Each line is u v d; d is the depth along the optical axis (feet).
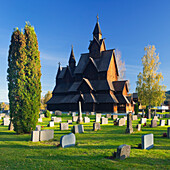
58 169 28.09
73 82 233.14
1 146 44.21
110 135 60.39
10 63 66.54
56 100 221.87
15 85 63.87
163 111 229.04
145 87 206.39
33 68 66.13
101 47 219.82
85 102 187.42
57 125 95.30
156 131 70.28
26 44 66.59
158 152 37.81
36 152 38.22
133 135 59.88
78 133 65.41
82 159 32.81
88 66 213.25
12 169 28.22
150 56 209.97
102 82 199.62
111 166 29.04
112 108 183.01
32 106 64.75
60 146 42.73
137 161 31.81
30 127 64.13
